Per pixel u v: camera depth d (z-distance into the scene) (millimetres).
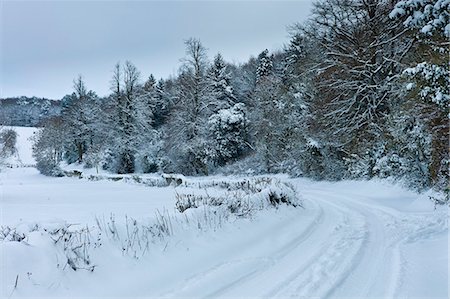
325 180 28172
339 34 27094
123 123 49938
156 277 5824
